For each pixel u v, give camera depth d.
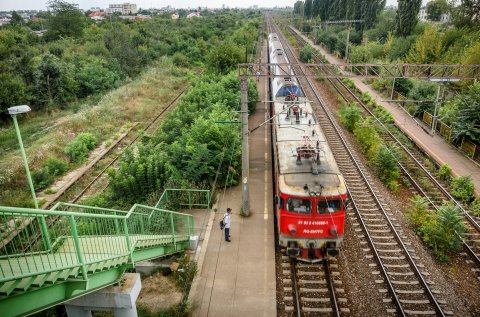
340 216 12.18
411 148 23.34
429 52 34.78
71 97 35.81
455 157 21.16
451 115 24.02
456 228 13.66
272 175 19.52
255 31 73.38
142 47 49.53
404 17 44.09
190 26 75.06
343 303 11.10
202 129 19.75
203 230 14.95
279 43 44.09
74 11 56.09
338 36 60.78
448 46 36.09
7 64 34.81
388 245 13.82
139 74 45.06
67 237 9.01
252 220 15.48
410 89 31.78
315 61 48.03
